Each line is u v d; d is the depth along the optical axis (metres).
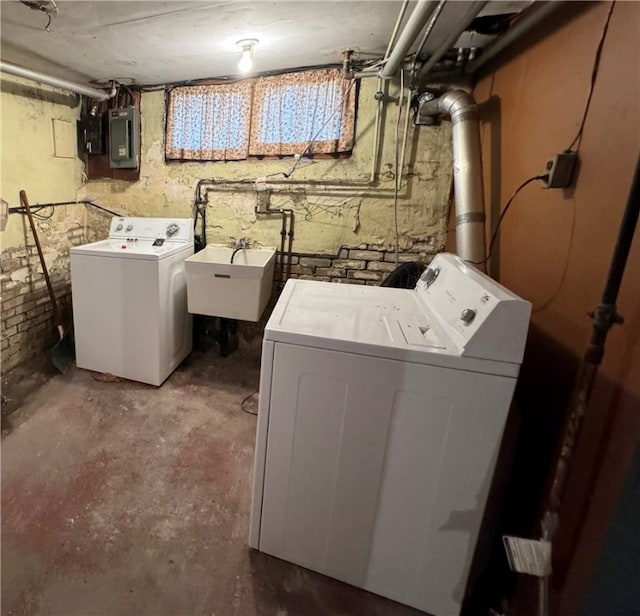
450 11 1.53
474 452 1.01
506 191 1.63
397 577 1.20
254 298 2.27
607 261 0.95
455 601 1.16
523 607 1.11
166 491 1.59
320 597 1.23
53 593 1.19
